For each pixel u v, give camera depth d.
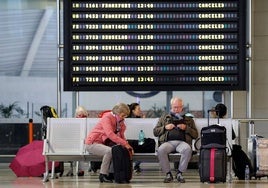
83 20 13.86
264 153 11.94
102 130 11.37
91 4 13.88
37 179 12.20
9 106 17.66
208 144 11.01
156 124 11.91
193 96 17.34
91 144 11.33
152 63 13.85
